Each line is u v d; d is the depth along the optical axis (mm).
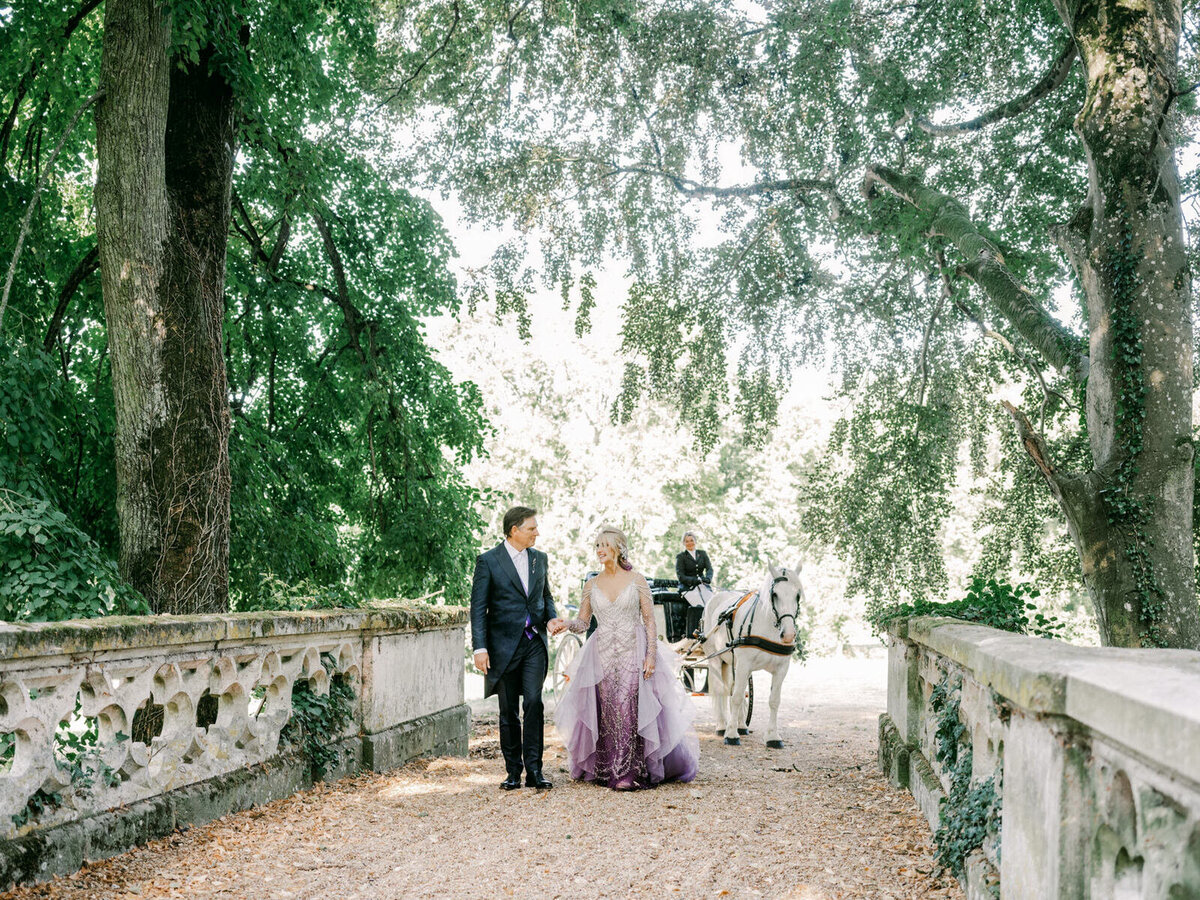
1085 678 2273
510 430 32594
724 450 40375
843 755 9039
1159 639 8883
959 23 12156
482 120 15219
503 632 6789
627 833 5227
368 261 15078
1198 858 1808
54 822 4188
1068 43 11547
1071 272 13164
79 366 12203
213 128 8391
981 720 3887
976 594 6117
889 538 14922
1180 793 1848
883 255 14969
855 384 16281
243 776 5621
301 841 4992
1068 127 12531
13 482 8047
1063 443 13430
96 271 11328
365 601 8102
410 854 4789
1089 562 9336
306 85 11750
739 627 10148
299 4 10359
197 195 8094
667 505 33406
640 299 16156
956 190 13438
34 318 10586
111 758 4617
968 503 27906
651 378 16172
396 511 15242
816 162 14203
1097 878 2379
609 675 6902
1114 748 2242
